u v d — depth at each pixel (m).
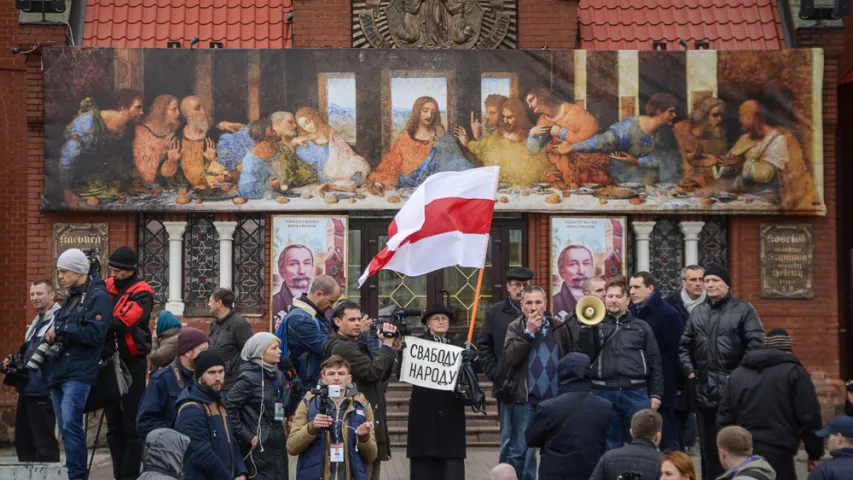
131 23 17.30
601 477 7.87
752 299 16.42
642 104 16.19
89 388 10.31
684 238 16.55
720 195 16.22
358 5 16.50
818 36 16.59
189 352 9.24
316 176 16.00
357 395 9.15
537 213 16.36
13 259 17.39
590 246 16.28
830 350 16.41
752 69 16.28
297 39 16.48
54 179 15.82
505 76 16.12
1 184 17.42
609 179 16.16
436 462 10.66
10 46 17.50
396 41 16.31
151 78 15.93
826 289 16.48
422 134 16.08
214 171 15.94
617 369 10.89
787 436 9.55
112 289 11.12
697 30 17.47
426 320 10.88
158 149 15.92
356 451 8.95
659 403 10.84
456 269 16.62
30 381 11.30
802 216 16.50
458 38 16.33
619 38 17.41
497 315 11.46
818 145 16.31
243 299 16.38
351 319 10.20
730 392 9.82
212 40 17.19
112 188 15.89
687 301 13.02
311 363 10.65
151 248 16.38
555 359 10.79
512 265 16.53
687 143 16.20
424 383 10.44
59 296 15.91
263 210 15.97
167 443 7.45
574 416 8.62
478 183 11.29
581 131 16.12
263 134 16.02
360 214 16.47
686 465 7.21
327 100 16.05
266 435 9.38
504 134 16.11
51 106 15.84
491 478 7.54
